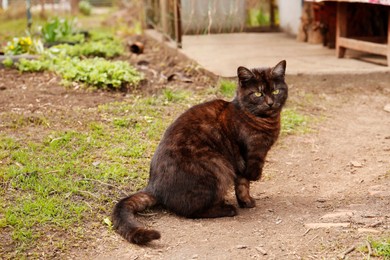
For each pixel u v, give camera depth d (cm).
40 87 896
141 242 469
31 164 606
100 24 1777
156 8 1388
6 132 696
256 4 1491
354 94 898
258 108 532
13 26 1636
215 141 530
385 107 844
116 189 573
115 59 1145
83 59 1067
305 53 1124
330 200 568
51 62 1012
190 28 1337
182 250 470
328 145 723
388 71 948
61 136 684
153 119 760
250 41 1285
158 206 545
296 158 688
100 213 527
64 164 612
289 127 768
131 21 1756
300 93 894
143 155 654
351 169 649
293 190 601
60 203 534
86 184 575
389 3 858
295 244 474
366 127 781
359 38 1061
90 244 479
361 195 573
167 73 995
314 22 1214
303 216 529
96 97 851
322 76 938
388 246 452
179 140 521
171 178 515
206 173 513
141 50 1205
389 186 590
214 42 1250
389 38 949
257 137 538
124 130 723
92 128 719
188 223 518
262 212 545
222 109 549
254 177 548
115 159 638
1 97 840
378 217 513
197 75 973
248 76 535
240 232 500
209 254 462
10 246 468
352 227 496
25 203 527
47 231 490
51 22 1297
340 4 1047
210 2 1209
